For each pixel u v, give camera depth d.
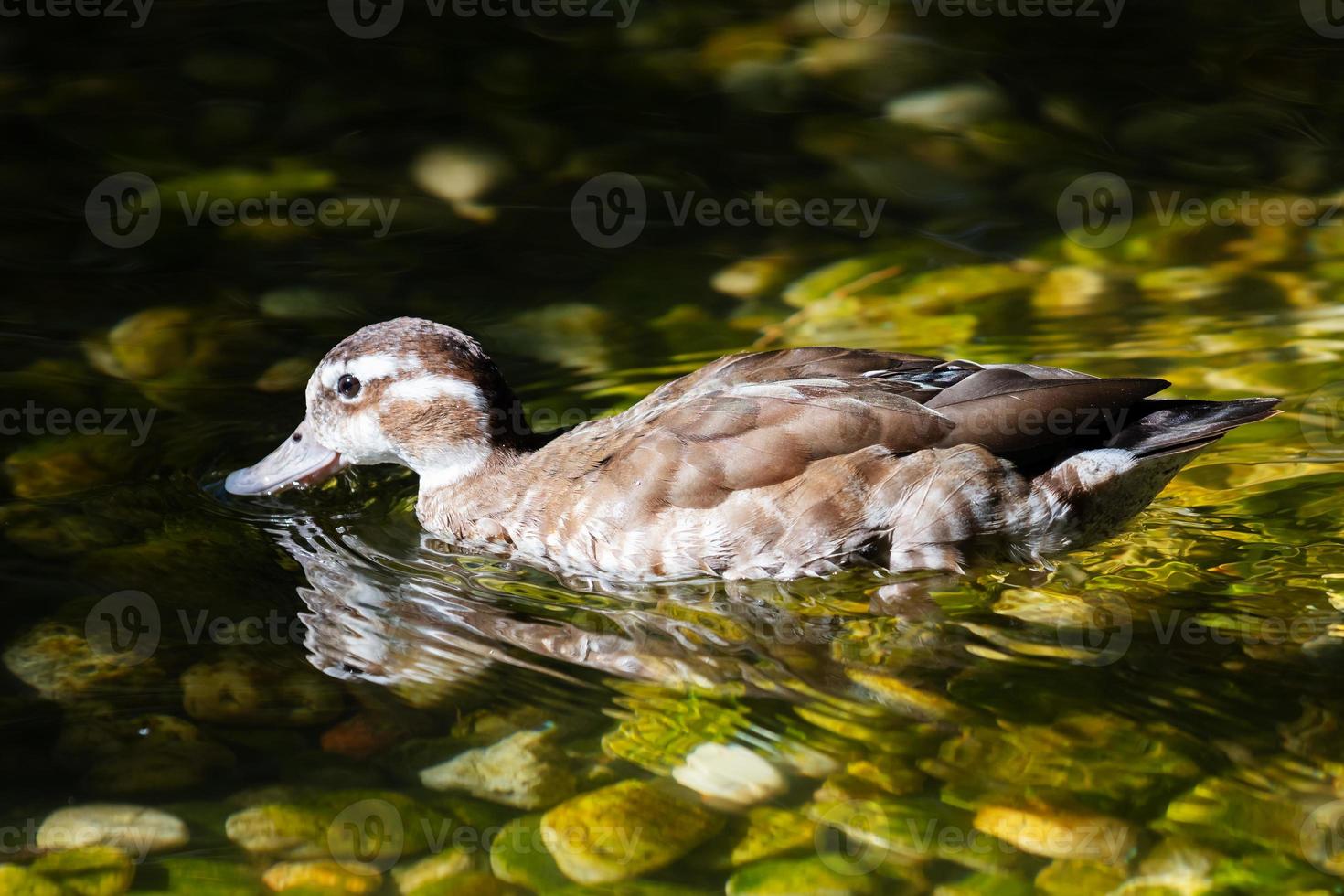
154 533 11.24
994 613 9.97
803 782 8.27
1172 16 20.97
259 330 14.34
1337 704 8.66
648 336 14.27
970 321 14.30
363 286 15.12
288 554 11.17
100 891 7.50
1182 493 11.47
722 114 18.67
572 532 10.99
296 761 8.52
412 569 11.12
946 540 10.54
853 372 11.05
